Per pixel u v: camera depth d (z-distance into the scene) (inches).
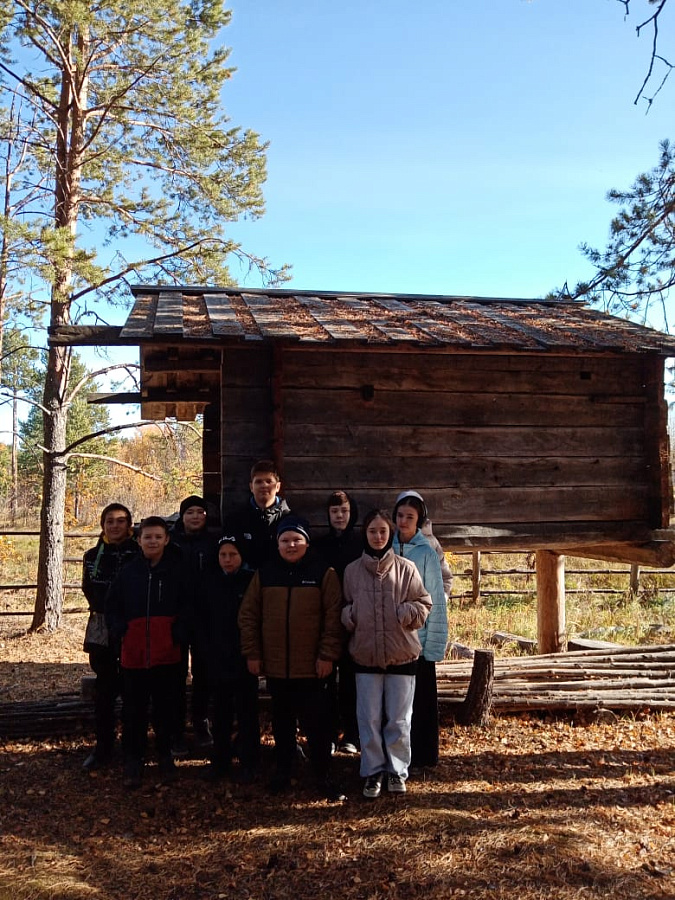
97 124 479.8
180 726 228.8
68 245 422.6
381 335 242.5
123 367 472.1
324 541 218.7
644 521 279.0
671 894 153.0
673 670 299.9
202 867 165.6
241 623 197.2
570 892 153.6
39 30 436.5
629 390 279.9
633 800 198.5
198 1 491.2
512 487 265.4
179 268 504.1
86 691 255.1
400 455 255.8
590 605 513.0
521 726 256.8
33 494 1268.5
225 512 240.5
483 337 249.1
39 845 175.6
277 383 242.2
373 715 197.2
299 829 181.3
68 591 561.9
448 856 167.3
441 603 216.8
